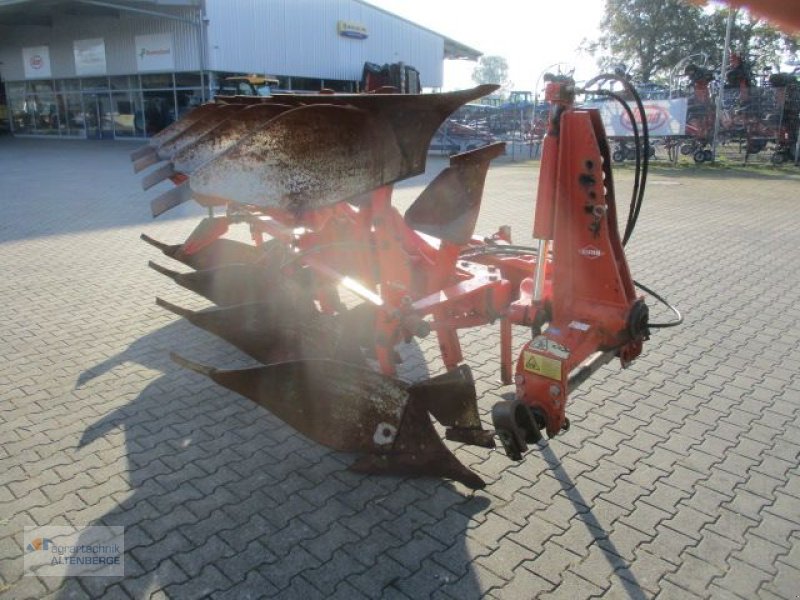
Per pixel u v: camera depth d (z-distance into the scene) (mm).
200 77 27016
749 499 3385
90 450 3803
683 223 10797
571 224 3260
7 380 4695
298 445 3889
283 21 28016
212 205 6031
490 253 4715
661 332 5715
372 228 4203
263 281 5207
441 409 3416
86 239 9352
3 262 8000
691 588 2783
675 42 33781
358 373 3307
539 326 3488
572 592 2756
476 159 3412
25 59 32594
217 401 4418
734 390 4617
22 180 16328
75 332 5645
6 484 3459
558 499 3383
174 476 3555
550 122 3229
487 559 2947
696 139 21047
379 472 3527
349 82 31609
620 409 4336
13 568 2857
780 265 7965
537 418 3125
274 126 3369
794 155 20734
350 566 2898
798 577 2848
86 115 31438
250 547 3012
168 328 5750
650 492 3443
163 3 24484
